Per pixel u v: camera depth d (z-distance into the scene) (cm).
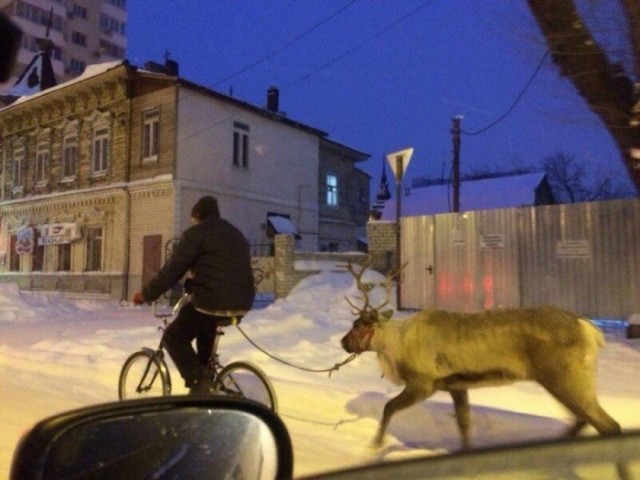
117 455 307
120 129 2555
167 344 595
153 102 2442
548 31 795
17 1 6556
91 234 2680
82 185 2717
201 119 2444
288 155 2844
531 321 502
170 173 2352
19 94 3562
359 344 571
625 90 779
